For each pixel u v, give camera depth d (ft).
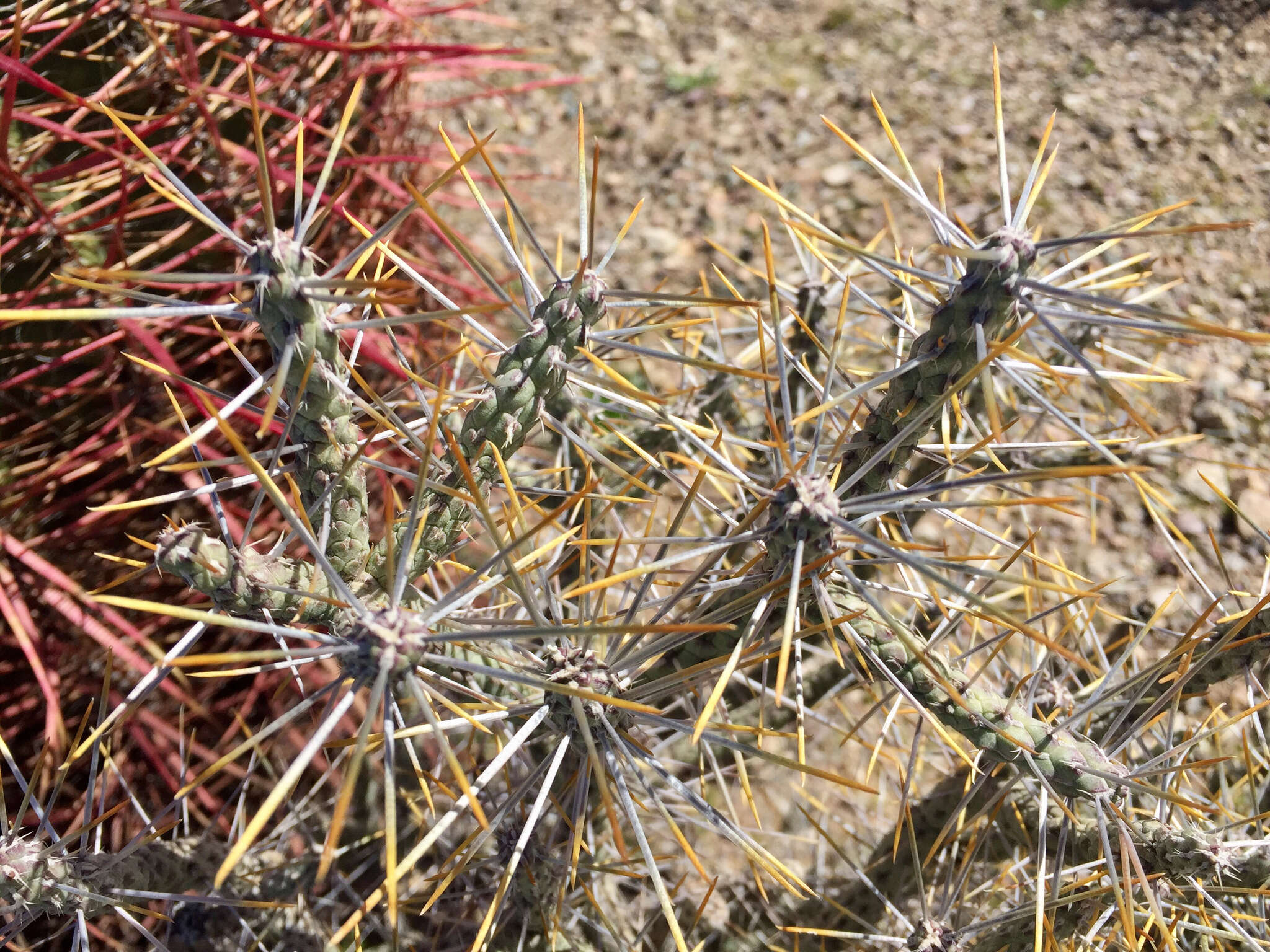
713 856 1.51
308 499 0.85
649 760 0.84
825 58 2.59
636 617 1.02
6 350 1.38
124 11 1.42
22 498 1.39
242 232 1.52
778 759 0.79
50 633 1.43
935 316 0.81
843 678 1.42
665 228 2.38
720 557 0.81
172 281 0.71
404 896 1.30
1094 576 1.76
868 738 1.61
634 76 2.64
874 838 1.43
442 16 2.74
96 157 1.39
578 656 0.82
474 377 1.25
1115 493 1.84
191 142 1.50
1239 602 1.39
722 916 1.39
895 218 2.28
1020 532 1.83
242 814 1.18
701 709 1.21
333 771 1.50
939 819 1.24
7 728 1.44
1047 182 2.25
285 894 1.22
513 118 2.60
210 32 1.53
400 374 1.48
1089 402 1.86
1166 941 0.83
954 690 0.83
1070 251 2.12
